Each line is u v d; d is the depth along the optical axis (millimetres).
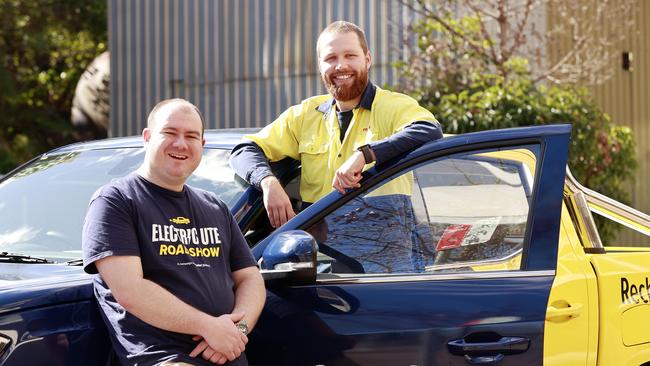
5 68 20047
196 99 13250
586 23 10359
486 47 9445
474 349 3408
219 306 3215
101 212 3135
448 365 3389
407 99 3971
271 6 12469
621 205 4430
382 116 3947
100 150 4473
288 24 12312
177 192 3277
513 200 3590
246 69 12758
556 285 3531
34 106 21844
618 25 10664
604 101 11383
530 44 9875
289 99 12359
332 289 3408
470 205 3592
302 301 3395
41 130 21531
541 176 3578
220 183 3924
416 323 3389
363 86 3996
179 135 3256
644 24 11977
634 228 4473
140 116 13773
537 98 8562
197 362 3098
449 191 3604
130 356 3084
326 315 3377
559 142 3592
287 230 3496
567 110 8586
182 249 3201
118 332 3113
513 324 3453
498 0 9469
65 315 3107
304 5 12117
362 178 3586
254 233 3779
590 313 3656
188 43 13305
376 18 11125
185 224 3244
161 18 13562
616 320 3752
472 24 9508
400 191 3580
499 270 3539
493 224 3584
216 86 13039
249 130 4484
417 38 9938
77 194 4148
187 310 3090
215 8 13039
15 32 20719
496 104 8391
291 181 4094
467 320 3418
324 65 3992
